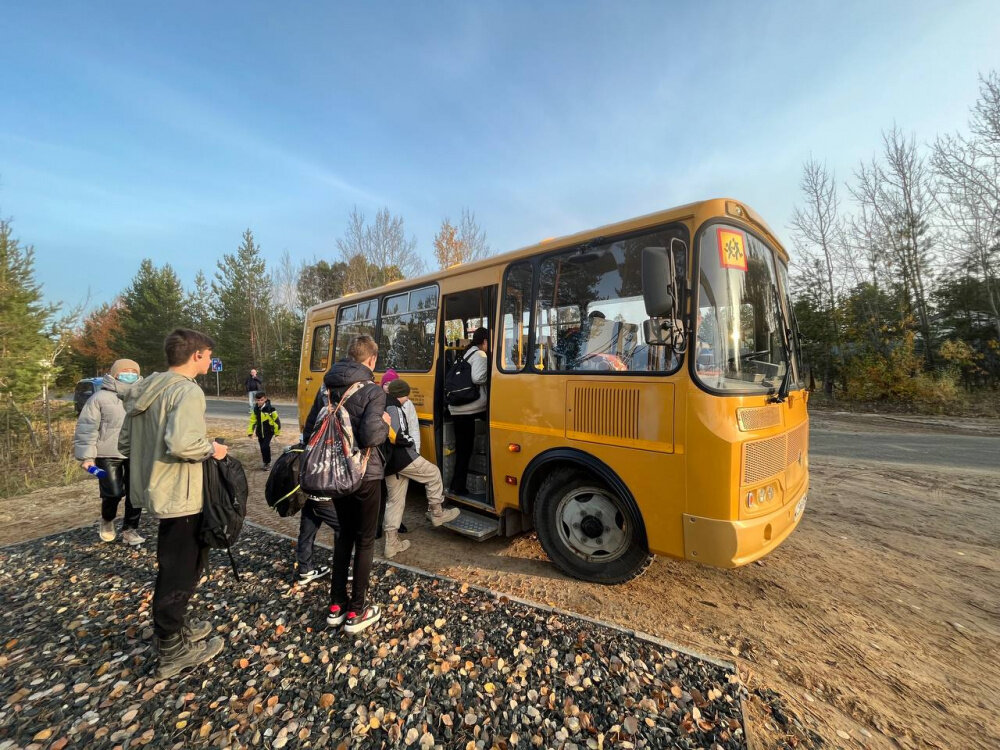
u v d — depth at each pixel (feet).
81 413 15.14
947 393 48.57
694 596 12.04
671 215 11.25
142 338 115.34
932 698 8.41
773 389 11.79
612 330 12.21
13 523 19.15
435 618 10.46
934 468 25.13
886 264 60.54
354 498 9.98
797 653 9.71
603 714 7.63
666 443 10.73
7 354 39.14
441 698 7.99
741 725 7.41
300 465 10.15
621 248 12.18
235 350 114.52
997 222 52.80
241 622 10.45
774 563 13.97
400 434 13.65
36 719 7.64
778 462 11.39
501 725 7.41
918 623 10.85
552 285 13.64
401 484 14.60
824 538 15.85
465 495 16.74
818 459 27.61
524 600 11.37
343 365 10.21
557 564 13.12
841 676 8.99
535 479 13.93
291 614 10.79
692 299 10.61
